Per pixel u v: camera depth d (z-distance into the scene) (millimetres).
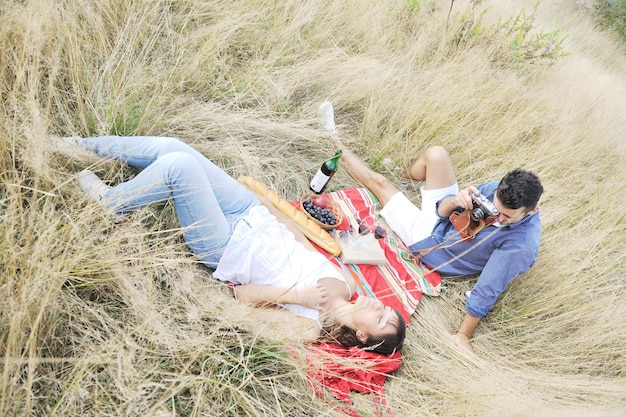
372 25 4738
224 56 3789
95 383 2078
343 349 2775
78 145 2678
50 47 2791
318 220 3322
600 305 3357
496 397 2670
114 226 2516
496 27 5418
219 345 2449
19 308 1923
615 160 4738
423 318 3215
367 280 3227
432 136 4109
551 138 4422
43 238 2059
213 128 3408
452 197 3338
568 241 3695
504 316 3377
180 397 2246
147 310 2305
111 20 3340
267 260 2811
